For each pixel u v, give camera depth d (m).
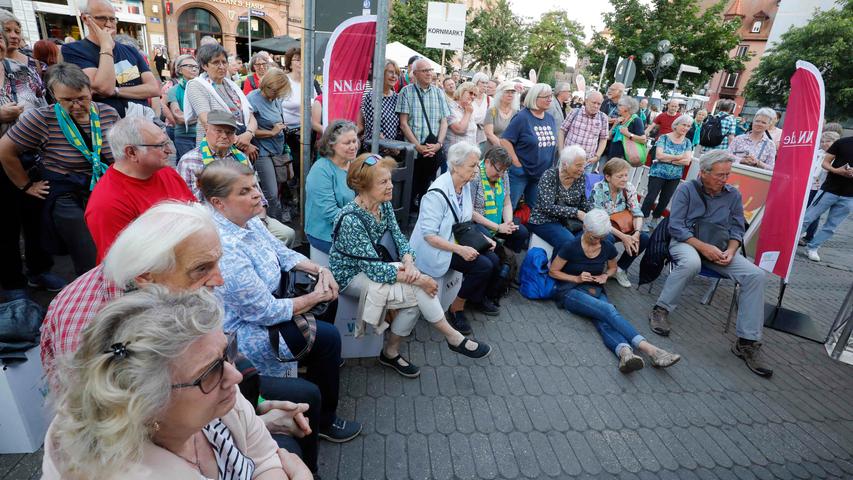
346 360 2.94
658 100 20.81
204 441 1.08
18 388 1.92
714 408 2.84
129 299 0.86
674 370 3.21
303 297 2.10
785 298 4.82
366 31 3.79
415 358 3.06
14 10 14.28
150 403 0.78
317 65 3.98
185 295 0.91
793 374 3.32
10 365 1.90
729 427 2.68
